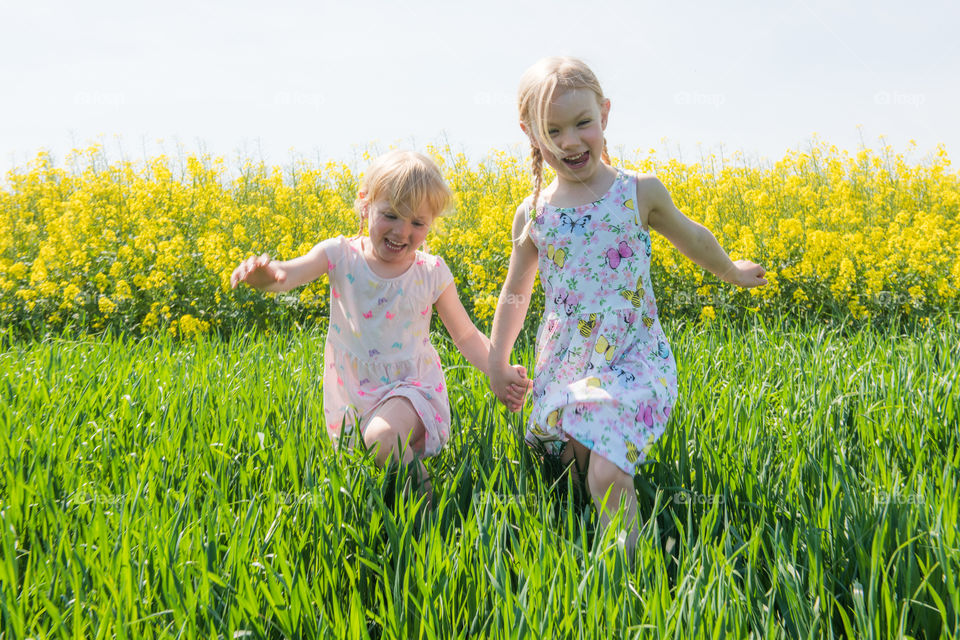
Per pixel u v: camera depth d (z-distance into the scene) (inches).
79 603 65.0
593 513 89.7
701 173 350.6
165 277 214.2
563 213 100.8
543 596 67.8
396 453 97.3
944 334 168.1
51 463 98.2
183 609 66.0
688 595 66.8
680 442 102.0
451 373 144.7
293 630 66.8
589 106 95.0
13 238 291.7
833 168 362.3
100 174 382.9
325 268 106.8
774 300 216.5
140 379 135.1
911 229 237.1
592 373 95.9
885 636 67.0
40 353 165.9
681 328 201.0
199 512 87.7
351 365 107.7
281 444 108.0
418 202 99.8
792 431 112.3
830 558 78.2
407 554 73.9
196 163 331.0
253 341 192.7
